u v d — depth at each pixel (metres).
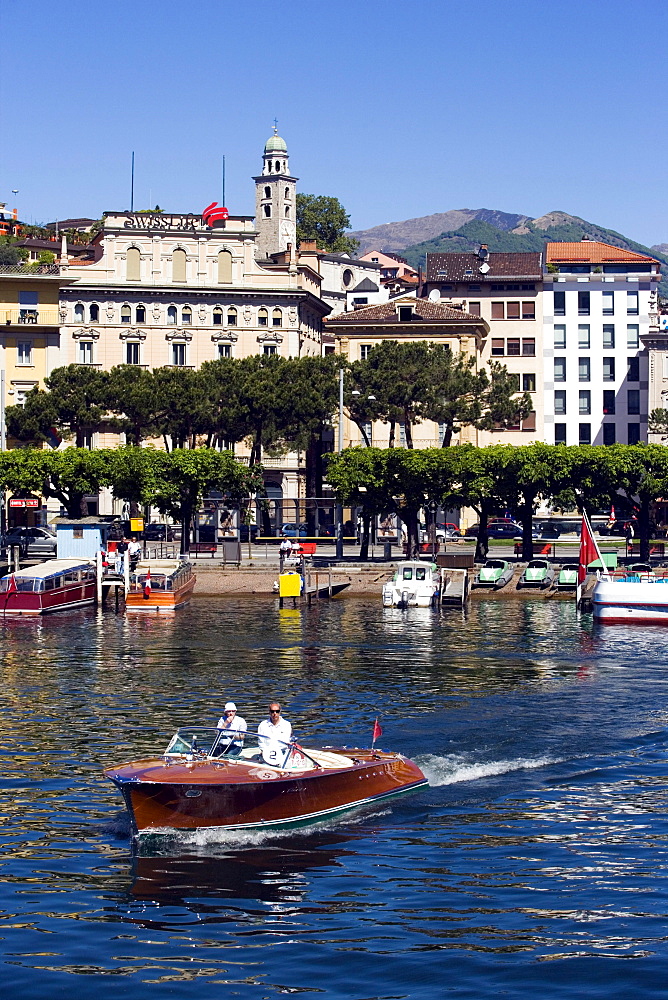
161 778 46.88
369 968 36.59
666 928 39.34
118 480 155.50
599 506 153.12
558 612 128.12
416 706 74.56
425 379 175.38
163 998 34.84
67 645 103.19
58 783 56.59
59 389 179.62
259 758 50.25
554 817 51.09
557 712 72.44
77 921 40.09
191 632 111.81
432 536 164.38
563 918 40.19
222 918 40.34
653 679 84.56
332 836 48.56
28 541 166.25
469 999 34.59
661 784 56.16
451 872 44.53
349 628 114.69
